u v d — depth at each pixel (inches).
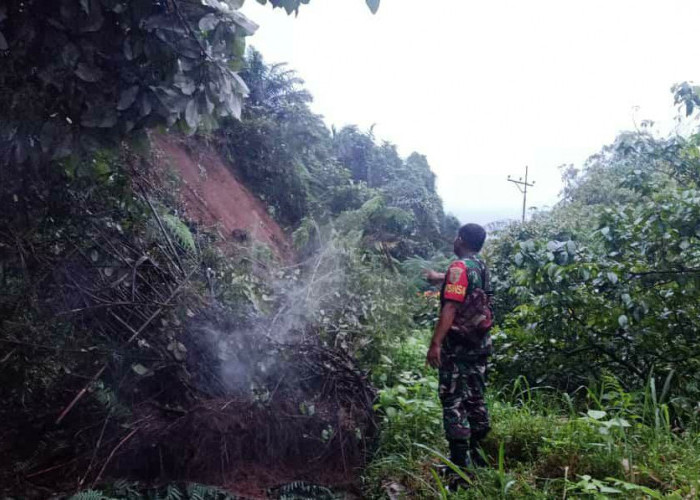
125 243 147.4
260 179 394.3
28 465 113.3
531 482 124.0
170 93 113.4
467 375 137.5
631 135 229.0
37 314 122.5
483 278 141.9
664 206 171.2
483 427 139.9
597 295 181.2
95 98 110.7
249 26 116.0
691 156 212.5
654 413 150.3
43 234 130.6
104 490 111.6
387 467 144.9
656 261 177.8
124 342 132.6
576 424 141.2
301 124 420.2
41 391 123.6
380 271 239.1
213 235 234.4
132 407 127.3
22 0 104.9
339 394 159.9
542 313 188.9
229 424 134.4
